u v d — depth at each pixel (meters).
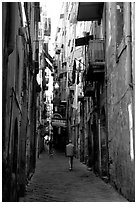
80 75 27.27
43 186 12.17
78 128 29.41
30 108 16.59
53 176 15.81
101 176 14.62
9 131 7.29
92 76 15.30
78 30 30.36
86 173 17.20
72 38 35.59
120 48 10.30
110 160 12.58
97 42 14.83
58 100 49.38
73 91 34.66
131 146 8.80
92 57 14.65
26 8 12.29
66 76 44.53
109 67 13.10
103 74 14.88
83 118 24.88
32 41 18.06
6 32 6.87
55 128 55.16
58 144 52.28
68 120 41.09
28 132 14.86
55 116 48.41
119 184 10.51
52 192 10.66
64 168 20.22
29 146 15.35
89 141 20.56
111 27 12.61
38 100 29.06
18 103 9.49
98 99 16.44
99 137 15.80
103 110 15.18
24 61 12.20
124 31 9.80
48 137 70.56
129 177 8.95
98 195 10.07
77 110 30.19
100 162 15.18
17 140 9.38
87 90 18.20
